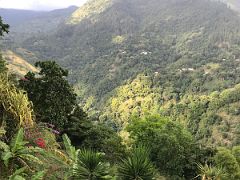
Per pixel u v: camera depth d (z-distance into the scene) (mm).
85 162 11992
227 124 104688
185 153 30453
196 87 140750
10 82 13711
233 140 96562
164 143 28625
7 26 23500
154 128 30672
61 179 11703
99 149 25984
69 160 13234
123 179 12469
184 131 33562
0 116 11938
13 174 9867
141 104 138500
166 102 134500
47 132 13969
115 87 167625
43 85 22750
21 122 11844
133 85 151500
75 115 31516
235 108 108875
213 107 112562
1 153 10758
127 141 31812
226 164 28766
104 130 29922
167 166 28469
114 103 147875
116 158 24750
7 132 11820
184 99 128000
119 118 136125
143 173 12445
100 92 171250
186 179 29531
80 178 11742
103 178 11773
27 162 11266
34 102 22344
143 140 29531
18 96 12281
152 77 151000
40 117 21438
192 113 115000
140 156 12781
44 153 11516
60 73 23453
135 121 31609
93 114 149500
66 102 23641
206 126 106938
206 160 29734
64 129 27500
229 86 139750
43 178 11125
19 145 10812
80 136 27703
